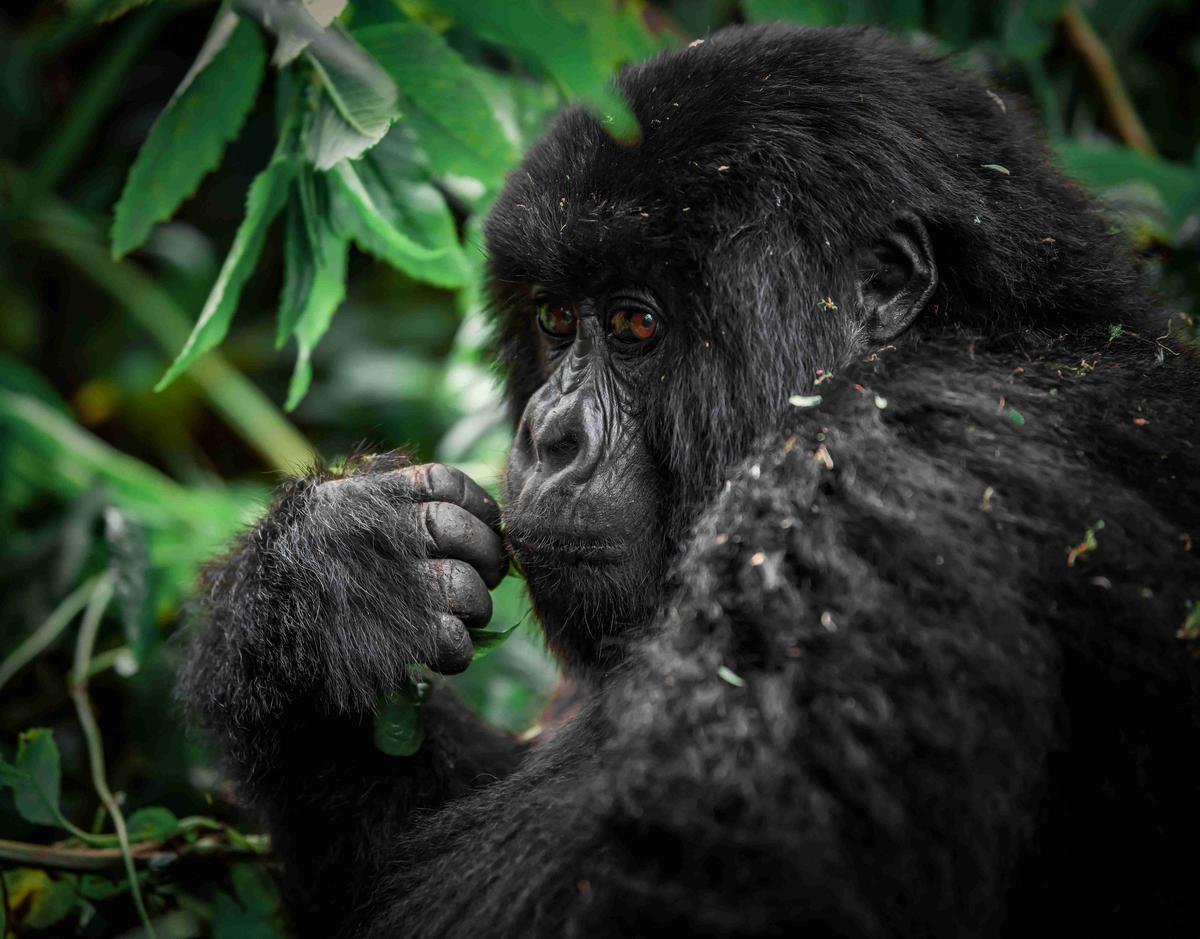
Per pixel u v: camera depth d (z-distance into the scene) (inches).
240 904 221.0
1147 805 153.8
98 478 316.5
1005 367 169.0
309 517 187.9
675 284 181.2
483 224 206.1
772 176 179.3
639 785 135.6
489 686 292.8
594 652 192.4
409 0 232.7
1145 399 171.3
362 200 198.5
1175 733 152.0
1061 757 153.6
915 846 130.6
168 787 275.6
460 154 211.3
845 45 197.5
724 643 142.5
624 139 174.9
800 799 129.3
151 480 332.8
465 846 180.5
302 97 199.3
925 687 133.4
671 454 182.5
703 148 179.9
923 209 179.9
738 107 182.4
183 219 448.1
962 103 198.7
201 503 331.9
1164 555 151.6
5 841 211.9
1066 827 156.3
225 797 233.9
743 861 128.1
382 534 182.9
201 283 425.1
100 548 302.4
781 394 176.4
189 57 436.1
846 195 179.8
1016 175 193.2
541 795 173.9
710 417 179.2
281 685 187.0
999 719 135.4
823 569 141.3
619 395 186.1
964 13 314.7
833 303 178.2
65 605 293.0
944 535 142.0
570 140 188.4
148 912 219.9
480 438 334.3
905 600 137.7
